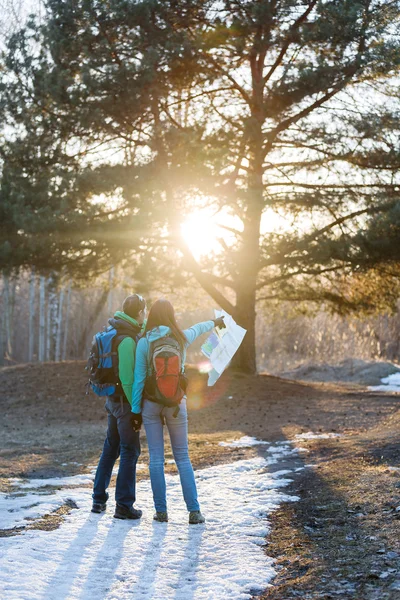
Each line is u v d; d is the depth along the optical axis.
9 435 12.59
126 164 15.66
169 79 15.88
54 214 14.71
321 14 15.17
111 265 19.38
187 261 18.25
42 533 4.80
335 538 4.66
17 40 15.56
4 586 3.71
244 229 18.97
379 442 8.54
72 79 14.80
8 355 43.94
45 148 15.82
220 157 14.96
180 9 15.58
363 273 18.55
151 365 5.25
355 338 35.38
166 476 7.26
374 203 16.62
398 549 4.24
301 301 22.25
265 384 18.75
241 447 9.55
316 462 7.77
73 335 49.03
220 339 5.63
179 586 3.88
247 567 4.16
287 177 18.78
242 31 15.41
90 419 15.00
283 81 15.67
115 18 14.73
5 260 15.68
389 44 15.16
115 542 4.67
